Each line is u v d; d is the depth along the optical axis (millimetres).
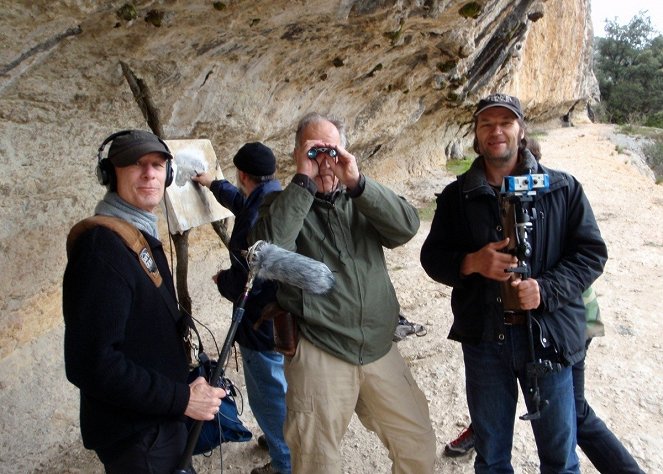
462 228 2164
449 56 5984
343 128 2195
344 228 2111
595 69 35812
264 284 2451
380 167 9328
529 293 1918
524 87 15297
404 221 2104
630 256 6312
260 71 4168
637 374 3764
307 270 1796
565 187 2039
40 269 3410
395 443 2211
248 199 2545
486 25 6469
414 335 4500
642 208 8680
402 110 7402
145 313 1684
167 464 1750
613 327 4477
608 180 10992
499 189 2119
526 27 7809
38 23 2262
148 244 1777
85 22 2490
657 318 4621
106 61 2912
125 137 1737
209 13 2973
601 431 2369
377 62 5340
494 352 2129
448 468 2955
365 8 3869
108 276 1576
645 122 29672
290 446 2137
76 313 1554
